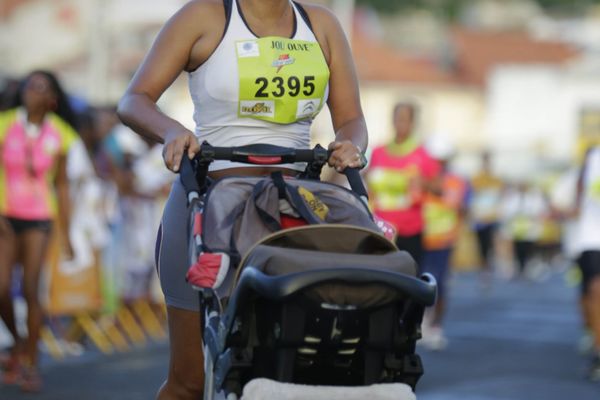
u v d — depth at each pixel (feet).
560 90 520.83
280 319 34.17
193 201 38.27
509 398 76.38
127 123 40.98
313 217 36.91
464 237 250.16
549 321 136.56
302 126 42.70
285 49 41.45
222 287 36.73
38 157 77.87
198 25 41.04
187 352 41.22
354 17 596.29
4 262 77.15
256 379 34.27
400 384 35.09
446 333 120.37
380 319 34.81
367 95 538.47
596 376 86.69
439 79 544.62
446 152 115.96
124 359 93.66
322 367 35.81
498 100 524.52
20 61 487.61
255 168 41.65
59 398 72.79
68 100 80.69
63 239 82.53
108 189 101.60
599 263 90.74
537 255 263.29
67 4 489.67
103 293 100.48
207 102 41.63
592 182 90.68
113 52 404.16
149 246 109.81
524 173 327.26
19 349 79.15
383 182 99.76
